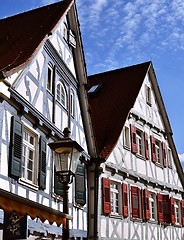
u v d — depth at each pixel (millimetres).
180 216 21609
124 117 17484
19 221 6117
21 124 10062
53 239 11453
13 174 9398
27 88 10617
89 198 14844
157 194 19516
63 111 13156
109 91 19906
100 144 16406
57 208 11992
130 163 17516
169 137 22031
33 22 13664
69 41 14406
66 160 6754
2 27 14453
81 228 13859
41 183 10867
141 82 19688
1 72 8938
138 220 17359
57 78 13008
